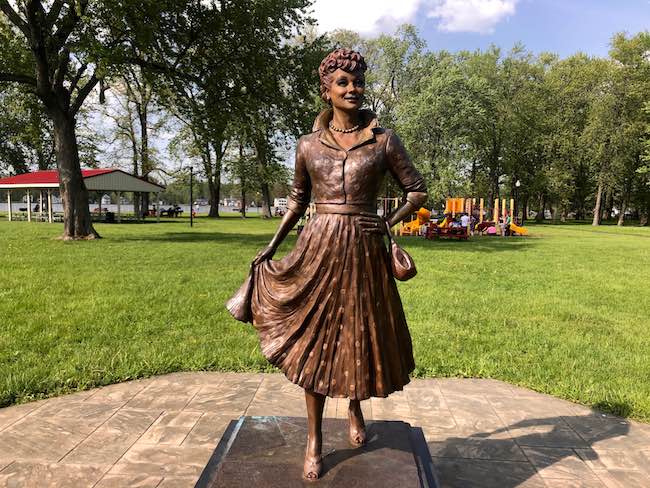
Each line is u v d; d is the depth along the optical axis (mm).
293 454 2330
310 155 2227
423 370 4645
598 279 10555
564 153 37781
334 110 2246
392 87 36969
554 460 3088
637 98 33250
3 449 3137
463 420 3650
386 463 2266
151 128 39688
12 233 19922
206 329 5898
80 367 4508
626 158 35219
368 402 3961
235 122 17953
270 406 3824
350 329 2131
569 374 4586
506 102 37750
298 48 17500
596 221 39094
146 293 7949
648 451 3221
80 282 8852
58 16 15305
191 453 3100
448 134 32281
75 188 17344
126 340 5379
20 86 18625
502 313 7145
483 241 21344
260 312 2314
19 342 5188
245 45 16922
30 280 8961
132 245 15805
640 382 4410
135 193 35062
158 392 4074
